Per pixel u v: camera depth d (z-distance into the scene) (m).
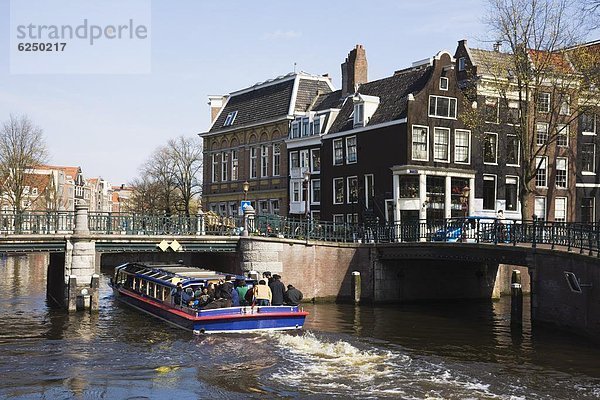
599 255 19.20
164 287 24.28
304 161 44.28
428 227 29.89
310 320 25.16
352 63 43.78
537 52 31.61
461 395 13.82
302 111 46.47
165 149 65.81
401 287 31.70
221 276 24.78
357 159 39.69
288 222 32.03
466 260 26.55
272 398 13.75
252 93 52.31
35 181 60.12
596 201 41.50
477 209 38.06
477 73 39.28
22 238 26.28
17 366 16.75
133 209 78.75
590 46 35.16
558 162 40.41
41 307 27.66
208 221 31.59
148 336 20.80
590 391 14.39
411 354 18.42
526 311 28.83
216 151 53.34
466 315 27.06
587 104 33.31
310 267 31.38
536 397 13.80
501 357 18.12
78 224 27.20
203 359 17.42
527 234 24.36
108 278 42.03
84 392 14.37
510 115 33.41
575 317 20.67
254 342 19.67
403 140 36.56
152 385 14.90
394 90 39.84
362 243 31.73
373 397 13.68
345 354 17.95
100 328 22.34
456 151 37.72
